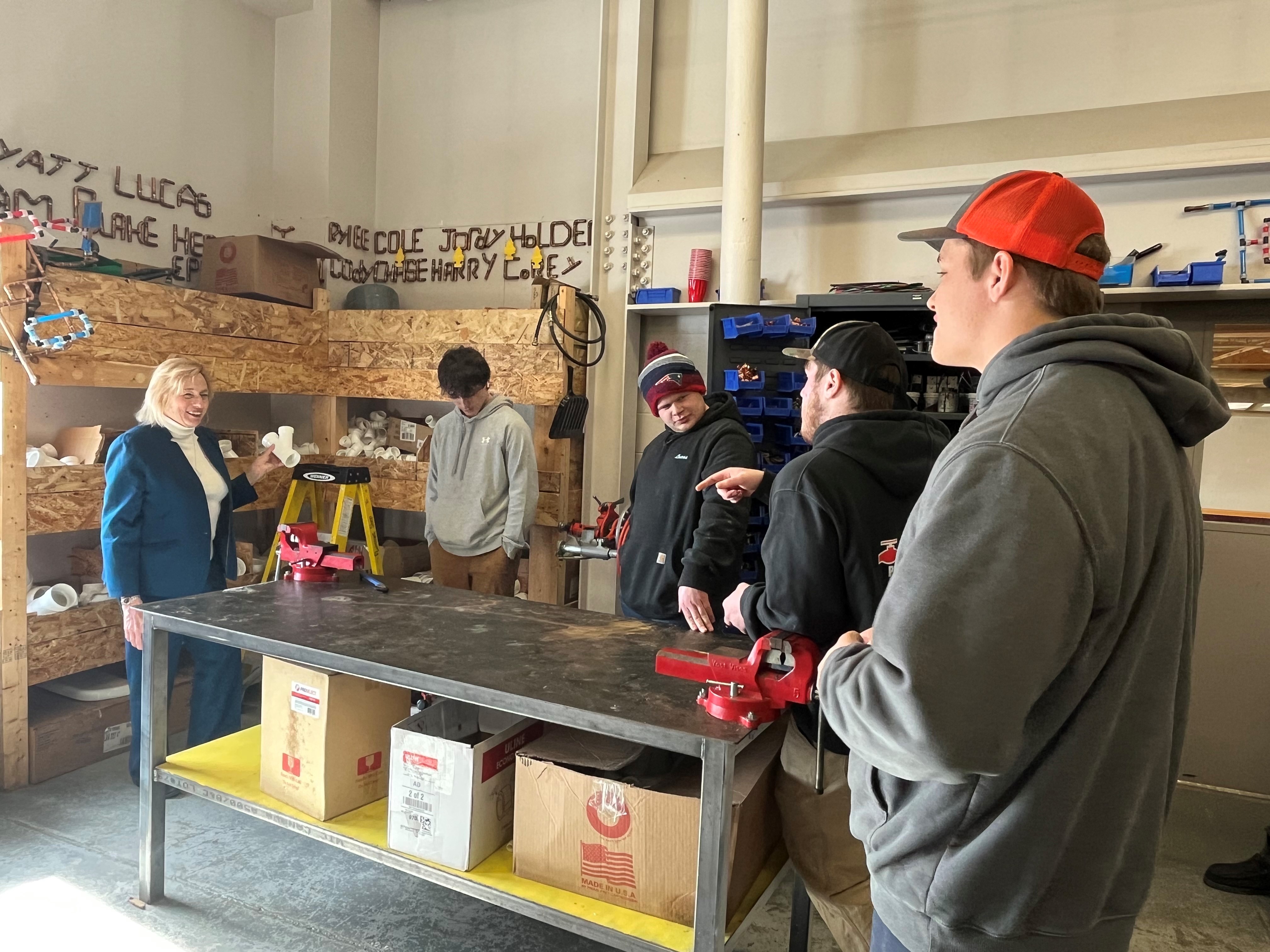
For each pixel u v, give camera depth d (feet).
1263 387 9.77
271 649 5.84
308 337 12.75
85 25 11.69
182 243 13.16
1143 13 10.13
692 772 5.41
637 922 4.84
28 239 8.75
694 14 12.58
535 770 5.24
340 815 6.09
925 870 2.90
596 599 13.00
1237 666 9.87
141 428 8.67
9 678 8.77
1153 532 2.66
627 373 12.48
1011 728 2.42
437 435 10.89
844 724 2.84
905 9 11.30
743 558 9.05
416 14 14.92
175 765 6.82
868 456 4.79
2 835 7.93
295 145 14.60
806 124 11.89
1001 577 2.40
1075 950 2.76
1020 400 2.72
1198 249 9.76
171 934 6.52
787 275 11.82
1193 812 9.40
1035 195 2.97
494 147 14.38
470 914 6.95
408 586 7.64
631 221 12.34
